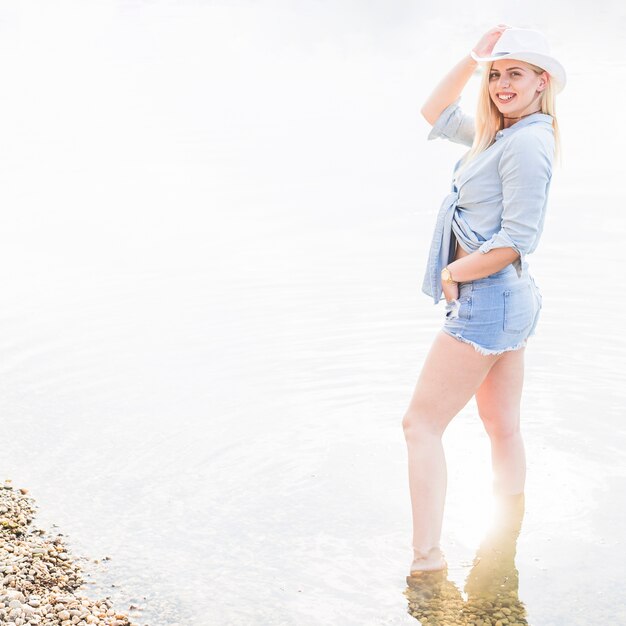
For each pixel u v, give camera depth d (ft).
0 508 13.61
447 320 12.28
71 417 16.60
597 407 16.43
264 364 18.56
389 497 13.91
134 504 13.79
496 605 11.35
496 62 11.93
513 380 13.00
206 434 15.84
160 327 20.74
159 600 11.53
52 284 23.82
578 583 11.75
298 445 15.40
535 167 11.46
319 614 11.25
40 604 11.34
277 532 13.04
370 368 18.24
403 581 11.93
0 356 19.38
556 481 14.14
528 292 12.30
